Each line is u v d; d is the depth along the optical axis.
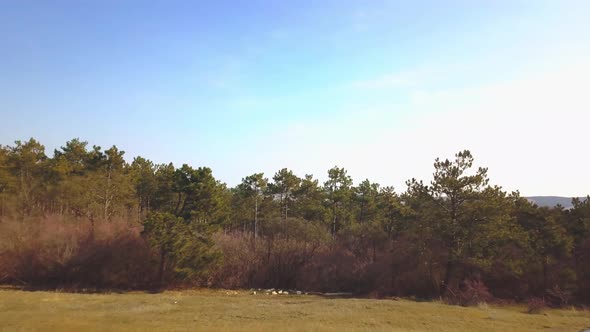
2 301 27.22
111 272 42.41
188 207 43.41
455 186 38.09
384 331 18.94
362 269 45.66
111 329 17.44
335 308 26.53
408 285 42.19
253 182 72.88
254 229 69.94
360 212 73.81
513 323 23.33
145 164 72.12
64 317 20.72
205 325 19.61
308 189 74.44
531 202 41.62
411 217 41.19
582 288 38.41
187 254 40.88
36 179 55.84
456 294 35.09
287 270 48.31
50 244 41.97
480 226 36.97
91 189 53.94
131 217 52.00
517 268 36.25
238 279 46.53
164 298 32.62
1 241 41.72
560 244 37.84
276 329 18.70
